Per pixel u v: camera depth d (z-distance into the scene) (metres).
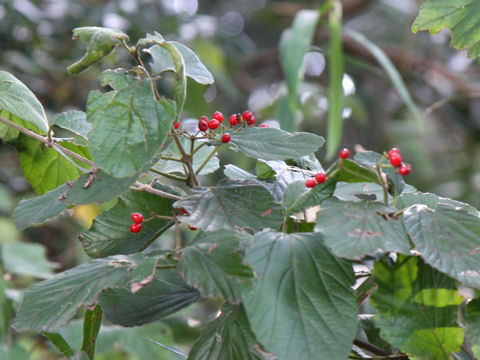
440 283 0.94
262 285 0.91
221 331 0.96
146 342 1.41
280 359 0.88
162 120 0.93
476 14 1.16
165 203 1.04
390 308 0.95
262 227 0.95
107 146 0.92
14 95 1.01
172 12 2.47
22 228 0.99
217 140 0.99
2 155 2.39
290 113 1.38
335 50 0.94
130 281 0.92
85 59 0.94
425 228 0.91
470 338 0.93
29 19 2.20
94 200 0.96
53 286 0.94
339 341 0.89
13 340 1.53
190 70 1.00
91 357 1.04
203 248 0.92
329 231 0.90
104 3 2.48
